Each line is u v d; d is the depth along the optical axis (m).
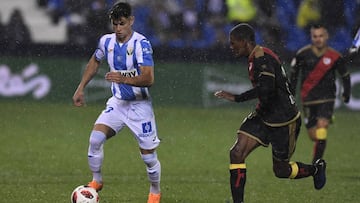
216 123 55.44
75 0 63.44
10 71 60.69
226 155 44.19
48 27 63.03
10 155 42.16
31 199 29.44
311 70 39.66
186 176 37.09
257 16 65.50
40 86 60.75
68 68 61.03
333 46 64.38
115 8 25.72
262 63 24.38
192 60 62.41
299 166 26.78
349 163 42.25
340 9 64.94
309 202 30.03
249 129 25.20
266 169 39.91
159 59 62.12
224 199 30.52
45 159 41.25
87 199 25.27
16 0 64.44
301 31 65.12
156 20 64.38
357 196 31.58
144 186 33.31
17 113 56.09
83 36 62.06
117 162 40.94
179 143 47.66
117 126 26.91
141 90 26.52
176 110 60.09
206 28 64.62
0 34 62.03
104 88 60.69
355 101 62.25
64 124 52.91
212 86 62.38
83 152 43.84
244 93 24.61
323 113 39.12
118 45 26.11
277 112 25.00
